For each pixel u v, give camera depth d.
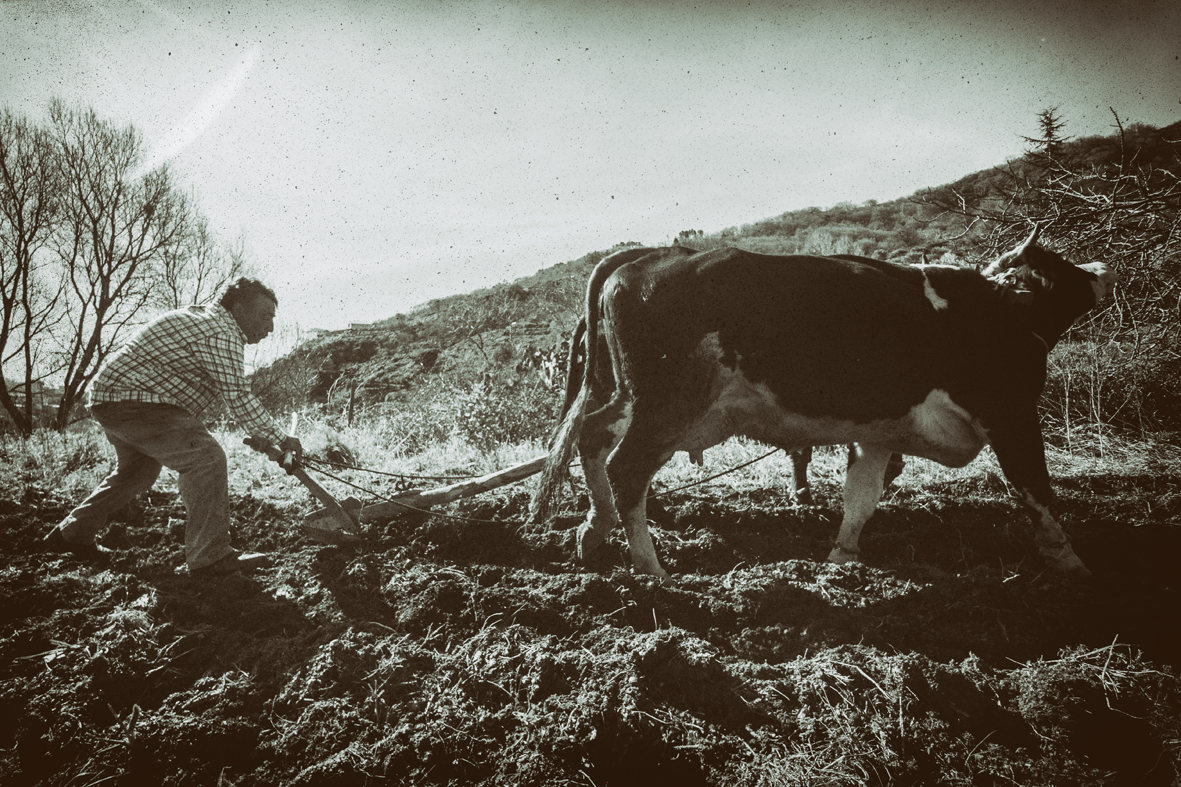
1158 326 8.88
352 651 4.14
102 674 3.96
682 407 4.84
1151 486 6.94
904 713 3.80
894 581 4.94
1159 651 4.35
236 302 4.71
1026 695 3.95
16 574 4.58
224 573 4.82
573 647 4.26
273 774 3.58
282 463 4.94
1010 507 6.16
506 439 9.10
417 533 5.43
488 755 3.64
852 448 5.48
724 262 4.85
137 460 4.90
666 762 3.60
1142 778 3.71
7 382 15.15
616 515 5.01
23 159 13.91
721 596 4.71
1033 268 5.45
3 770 3.52
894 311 4.91
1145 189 8.79
